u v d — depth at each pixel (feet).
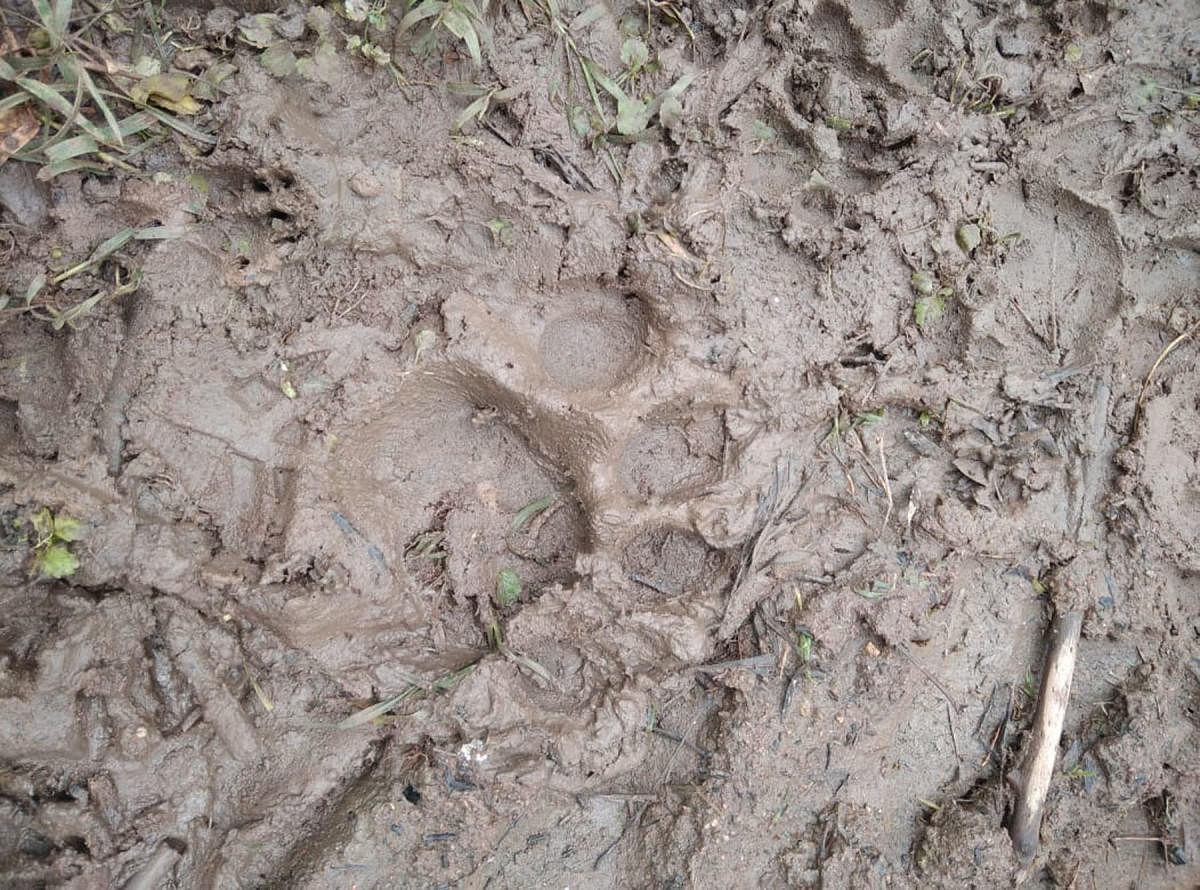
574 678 0.92
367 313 0.91
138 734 0.84
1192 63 0.96
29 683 0.83
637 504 0.91
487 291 0.91
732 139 0.93
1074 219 0.96
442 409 0.93
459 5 0.87
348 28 0.88
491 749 0.88
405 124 0.91
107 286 0.88
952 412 0.93
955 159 0.94
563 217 0.90
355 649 0.89
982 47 0.95
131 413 0.87
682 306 0.91
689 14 0.94
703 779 0.89
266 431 0.89
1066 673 0.93
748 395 0.91
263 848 0.85
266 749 0.87
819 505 0.92
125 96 0.86
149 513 0.87
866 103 0.94
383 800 0.85
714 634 0.91
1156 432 0.96
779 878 0.87
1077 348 0.95
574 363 0.92
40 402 0.89
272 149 0.86
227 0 0.88
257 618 0.88
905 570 0.92
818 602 0.90
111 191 0.87
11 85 0.84
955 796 0.93
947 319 0.95
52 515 0.85
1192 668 0.96
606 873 0.89
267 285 0.89
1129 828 0.97
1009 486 0.95
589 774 0.89
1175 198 0.96
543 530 0.95
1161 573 0.95
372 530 0.90
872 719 0.91
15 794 0.82
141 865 0.82
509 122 0.92
